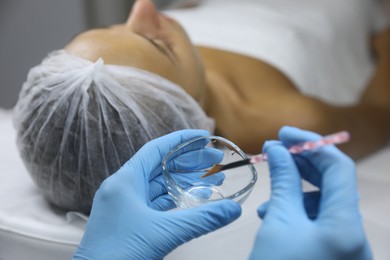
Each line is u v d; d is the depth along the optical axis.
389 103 1.54
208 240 0.86
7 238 0.90
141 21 0.90
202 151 0.67
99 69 0.78
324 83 1.51
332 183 0.55
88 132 0.78
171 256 0.83
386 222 1.05
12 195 0.96
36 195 0.96
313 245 0.53
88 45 0.84
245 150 1.22
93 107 0.78
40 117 0.80
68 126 0.78
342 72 1.62
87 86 0.78
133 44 0.85
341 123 1.32
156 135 0.81
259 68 1.33
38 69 0.84
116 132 0.78
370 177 1.32
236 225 0.88
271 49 1.38
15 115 0.91
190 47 0.96
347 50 1.67
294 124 1.22
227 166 0.62
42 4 1.73
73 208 0.88
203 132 0.73
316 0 1.64
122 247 0.63
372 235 0.97
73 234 0.85
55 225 0.87
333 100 1.54
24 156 0.86
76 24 1.81
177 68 0.90
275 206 0.57
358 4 1.73
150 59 0.85
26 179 1.01
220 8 1.59
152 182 0.71
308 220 0.56
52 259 0.87
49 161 0.82
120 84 0.79
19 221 0.89
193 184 0.66
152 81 0.82
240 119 1.22
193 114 0.89
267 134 1.21
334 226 0.53
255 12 1.53
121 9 1.86
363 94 1.61
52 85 0.80
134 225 0.64
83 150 0.79
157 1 1.96
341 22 1.63
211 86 1.20
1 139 1.16
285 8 1.58
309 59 1.46
